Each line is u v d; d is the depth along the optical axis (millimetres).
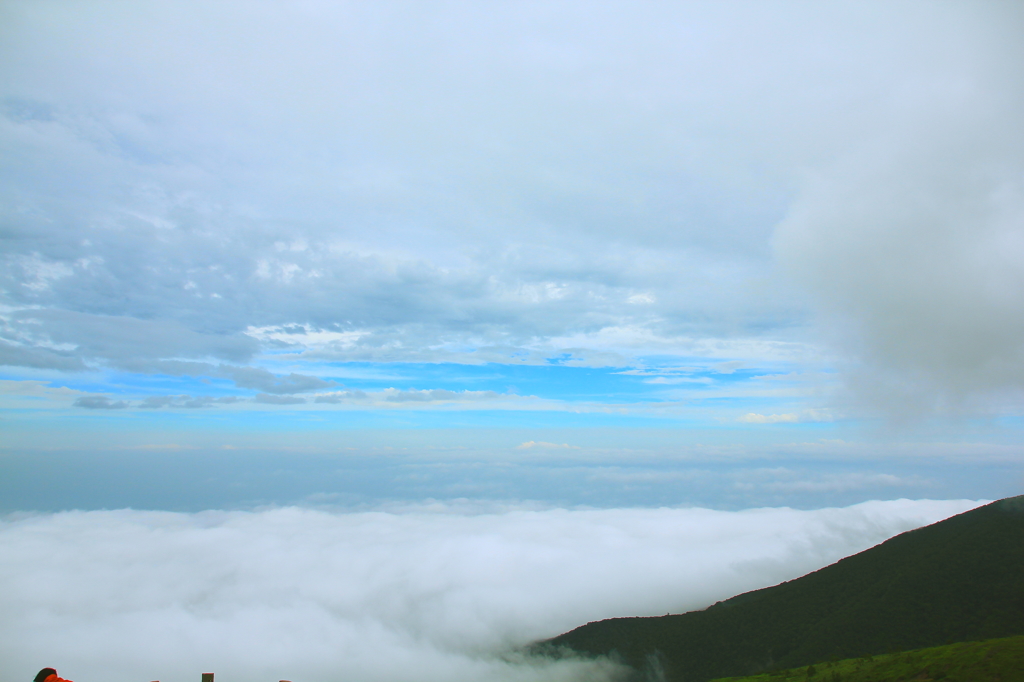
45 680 17234
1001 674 77688
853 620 162500
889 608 159250
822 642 159375
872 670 100312
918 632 145375
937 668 88188
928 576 165375
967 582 157625
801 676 114250
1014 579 151000
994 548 167625
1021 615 137250
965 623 143000
